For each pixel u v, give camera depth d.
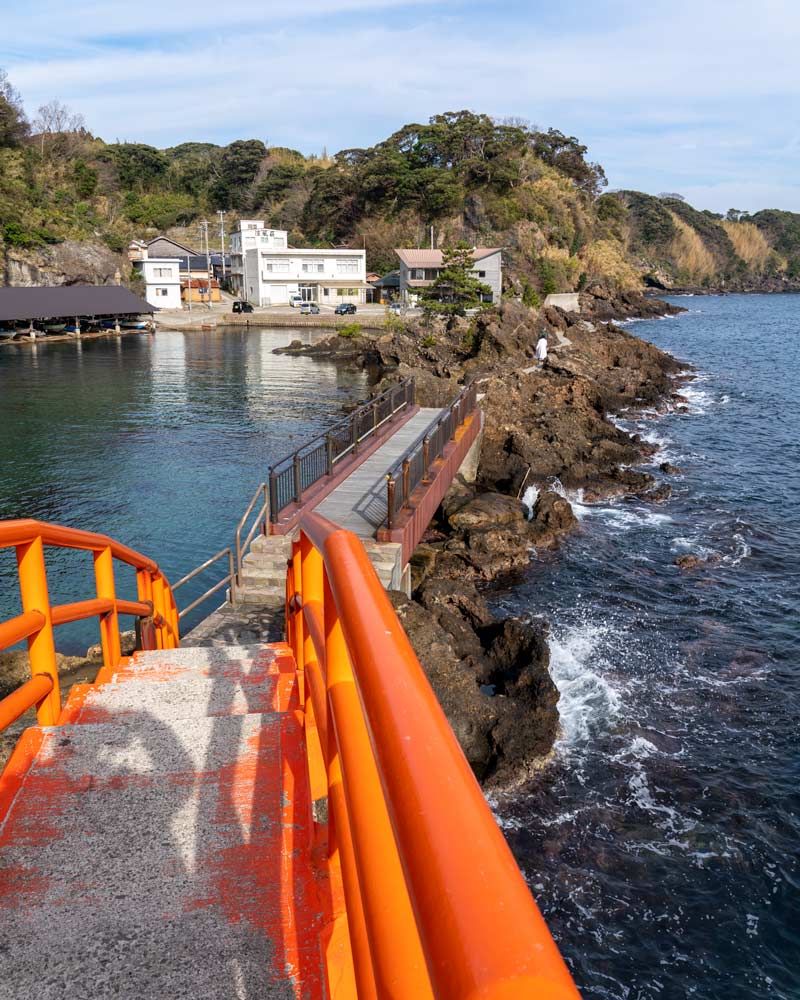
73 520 21.20
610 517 19.42
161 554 18.69
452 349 51.69
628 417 33.06
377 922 0.74
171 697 3.83
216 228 127.69
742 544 17.28
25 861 2.39
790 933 7.15
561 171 124.12
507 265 91.50
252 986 1.88
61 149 113.75
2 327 69.81
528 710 9.94
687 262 166.00
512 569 15.79
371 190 105.75
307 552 2.64
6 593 16.00
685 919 7.30
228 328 80.38
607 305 97.25
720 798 8.86
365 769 1.02
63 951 2.01
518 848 8.20
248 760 2.94
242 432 32.91
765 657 12.11
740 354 57.34
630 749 9.73
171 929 2.07
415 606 10.34
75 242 86.31
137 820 2.58
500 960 0.43
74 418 35.75
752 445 27.72
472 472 22.28
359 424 17.20
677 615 13.71
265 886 2.23
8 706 2.77
